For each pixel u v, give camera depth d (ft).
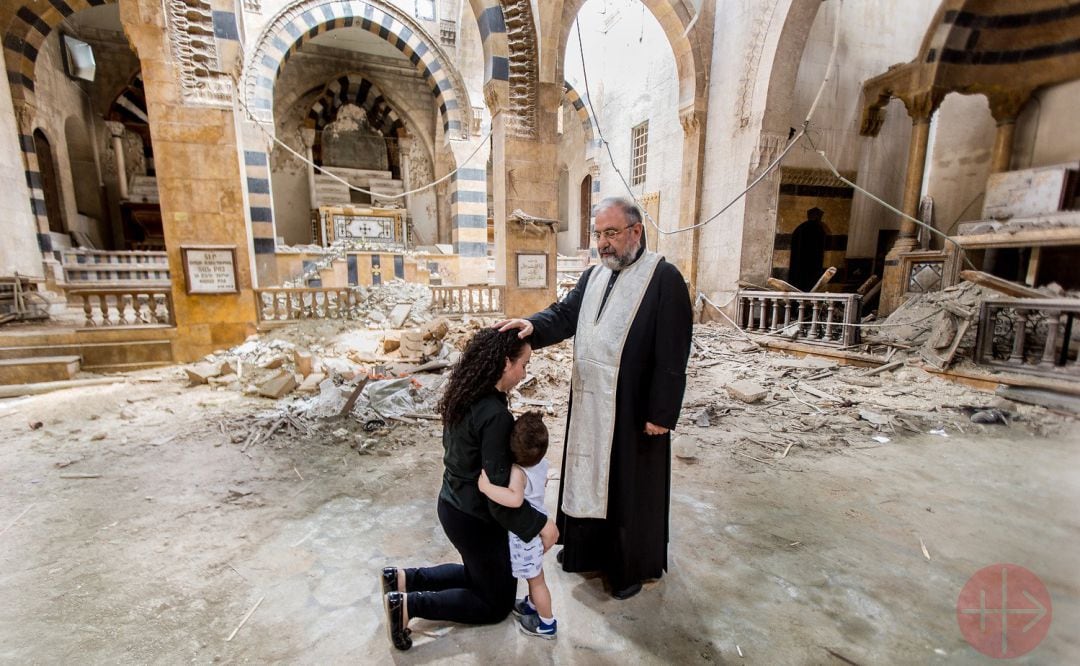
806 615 7.83
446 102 46.96
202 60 22.97
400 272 38.75
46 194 42.09
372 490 12.00
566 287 48.32
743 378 23.18
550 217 32.42
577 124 65.82
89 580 8.59
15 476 12.51
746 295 32.32
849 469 13.28
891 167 36.76
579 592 8.38
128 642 7.23
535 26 29.94
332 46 57.98
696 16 32.83
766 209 32.89
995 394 18.07
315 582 8.58
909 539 9.88
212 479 12.45
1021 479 12.32
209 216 23.89
